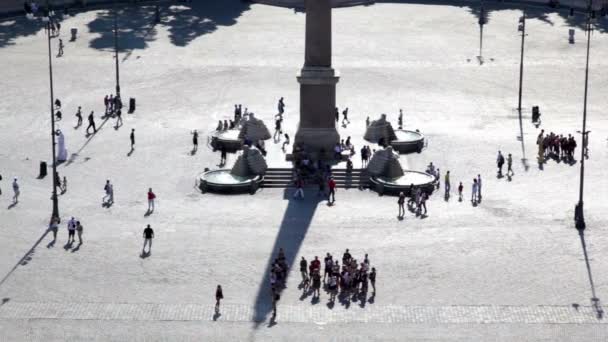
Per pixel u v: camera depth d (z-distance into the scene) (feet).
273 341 229.45
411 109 438.40
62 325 236.84
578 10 584.40
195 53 509.35
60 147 368.07
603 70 490.08
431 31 553.64
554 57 510.58
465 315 243.19
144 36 532.73
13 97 443.73
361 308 247.29
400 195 317.63
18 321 238.48
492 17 579.07
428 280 263.08
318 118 364.79
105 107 434.30
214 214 314.76
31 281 261.03
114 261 274.98
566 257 278.67
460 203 326.03
